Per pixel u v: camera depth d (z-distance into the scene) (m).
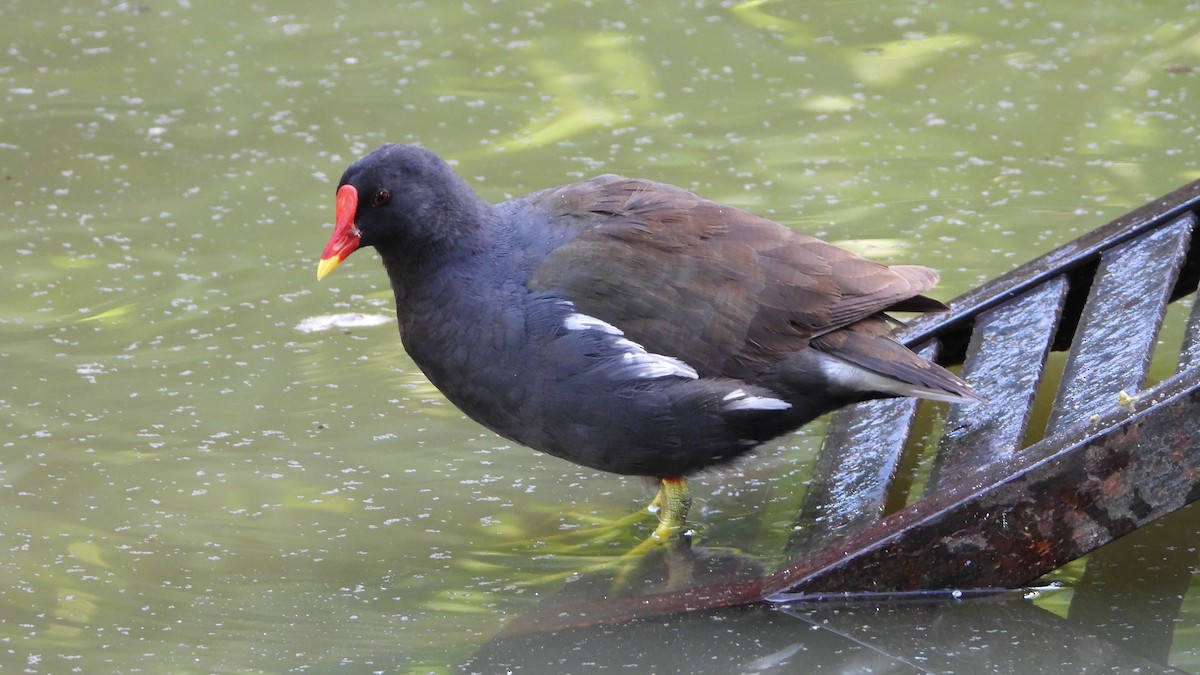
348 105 15.01
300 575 8.31
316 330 11.20
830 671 7.30
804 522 8.50
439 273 8.35
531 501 9.19
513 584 8.26
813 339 8.28
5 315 11.35
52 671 7.34
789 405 8.36
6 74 15.76
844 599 7.84
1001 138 13.85
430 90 15.34
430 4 17.55
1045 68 15.27
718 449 8.45
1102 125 13.98
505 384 8.30
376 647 7.60
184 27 16.98
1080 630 7.57
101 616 7.88
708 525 8.90
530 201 8.69
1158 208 9.84
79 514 8.90
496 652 7.54
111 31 16.84
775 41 16.34
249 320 11.33
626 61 15.94
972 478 7.81
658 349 8.20
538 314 8.14
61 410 10.09
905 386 8.15
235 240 12.56
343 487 9.27
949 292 11.05
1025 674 7.22
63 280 11.91
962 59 15.62
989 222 12.23
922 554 7.74
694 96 15.07
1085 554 7.64
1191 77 14.84
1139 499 7.49
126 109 14.98
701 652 7.50
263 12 17.39
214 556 8.49
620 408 8.15
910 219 12.34
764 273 8.28
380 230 8.41
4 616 7.84
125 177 13.68
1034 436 9.62
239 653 7.53
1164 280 9.00
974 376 9.05
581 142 14.04
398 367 10.73
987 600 7.79
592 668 7.39
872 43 16.17
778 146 13.90
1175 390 7.43
